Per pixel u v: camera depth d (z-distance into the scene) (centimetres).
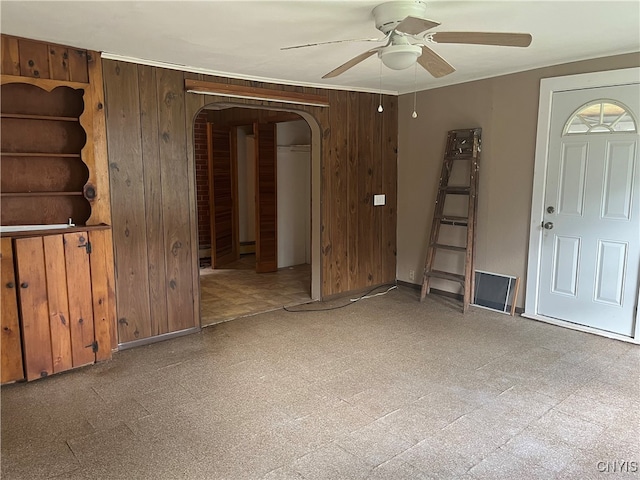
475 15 268
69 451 237
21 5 243
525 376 318
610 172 379
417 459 229
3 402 288
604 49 351
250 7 248
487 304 470
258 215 637
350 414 272
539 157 418
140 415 273
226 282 596
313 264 511
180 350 371
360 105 509
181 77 384
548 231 420
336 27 284
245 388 306
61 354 325
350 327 421
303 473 219
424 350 366
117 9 250
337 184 501
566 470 220
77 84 326
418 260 544
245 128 753
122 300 369
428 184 521
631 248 373
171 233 391
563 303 418
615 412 271
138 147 366
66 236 319
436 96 500
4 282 301
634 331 375
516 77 429
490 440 244
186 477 217
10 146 324
